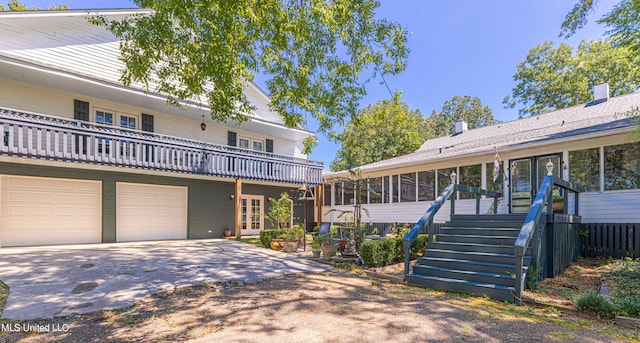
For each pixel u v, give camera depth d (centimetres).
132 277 636
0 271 648
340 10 646
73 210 1112
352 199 1647
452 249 704
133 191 1251
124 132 1240
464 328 395
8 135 927
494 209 983
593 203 912
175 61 648
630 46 736
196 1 517
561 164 983
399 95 779
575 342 353
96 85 1089
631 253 834
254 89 1628
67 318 427
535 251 605
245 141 1694
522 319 432
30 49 1024
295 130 1712
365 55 738
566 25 879
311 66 747
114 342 355
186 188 1383
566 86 2247
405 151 2705
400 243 834
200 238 1401
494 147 1110
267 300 515
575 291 571
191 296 533
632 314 424
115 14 1177
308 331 386
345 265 811
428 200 1326
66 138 985
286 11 615
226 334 377
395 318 432
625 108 1088
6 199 995
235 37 600
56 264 720
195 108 1329
